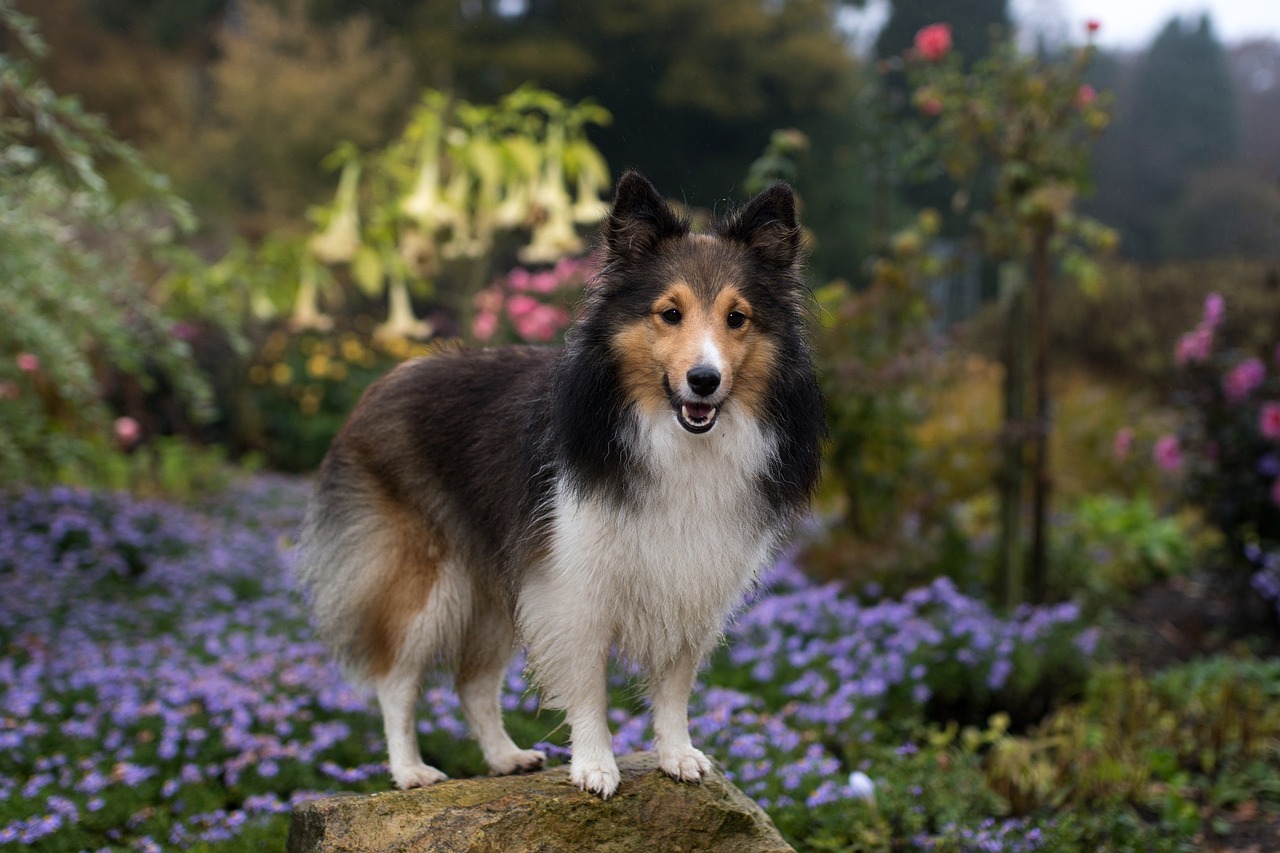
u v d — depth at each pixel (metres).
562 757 4.18
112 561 6.55
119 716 4.37
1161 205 28.34
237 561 6.97
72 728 4.29
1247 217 15.84
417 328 10.41
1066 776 4.69
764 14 22.80
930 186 21.66
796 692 4.93
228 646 5.36
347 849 3.03
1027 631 5.78
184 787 4.06
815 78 22.52
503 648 3.86
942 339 7.57
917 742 5.11
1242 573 6.91
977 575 6.93
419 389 3.79
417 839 3.03
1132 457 9.48
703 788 3.26
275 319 12.12
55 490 7.39
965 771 4.59
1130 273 13.50
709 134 23.05
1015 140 6.56
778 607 5.70
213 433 11.50
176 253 6.95
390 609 3.69
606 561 3.15
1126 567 7.82
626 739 4.24
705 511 3.16
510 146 9.57
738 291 3.13
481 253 10.23
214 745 4.30
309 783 4.16
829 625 5.62
